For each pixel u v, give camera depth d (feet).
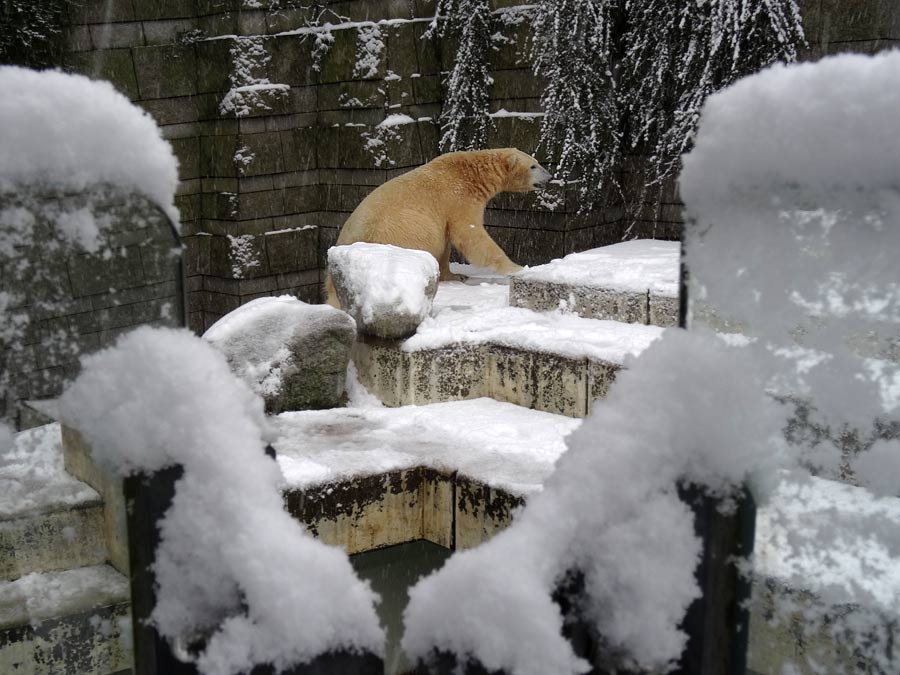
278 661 2.72
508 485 11.97
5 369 3.90
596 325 16.78
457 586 2.64
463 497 12.62
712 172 2.79
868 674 3.04
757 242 2.77
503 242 26.91
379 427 14.82
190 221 29.07
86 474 4.21
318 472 12.35
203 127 28.84
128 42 27.27
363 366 16.92
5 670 4.63
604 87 24.90
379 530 12.89
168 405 3.02
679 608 2.67
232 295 28.78
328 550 2.95
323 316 15.87
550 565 2.68
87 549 4.33
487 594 2.56
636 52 24.58
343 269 17.01
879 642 3.05
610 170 25.53
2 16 24.90
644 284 16.74
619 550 2.69
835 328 2.75
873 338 2.73
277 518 2.97
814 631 3.00
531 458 13.17
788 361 2.79
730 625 2.74
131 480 3.03
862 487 2.91
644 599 2.65
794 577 2.93
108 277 3.77
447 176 22.18
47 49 25.77
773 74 2.69
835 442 2.84
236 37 27.63
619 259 19.44
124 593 4.23
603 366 14.58
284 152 28.99
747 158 2.69
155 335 3.24
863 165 2.52
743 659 2.77
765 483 2.85
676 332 2.92
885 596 3.06
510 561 2.64
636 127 25.45
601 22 23.94
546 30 24.32
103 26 26.73
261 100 28.17
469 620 2.56
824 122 2.56
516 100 26.35
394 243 21.26
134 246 3.72
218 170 28.58
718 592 2.70
